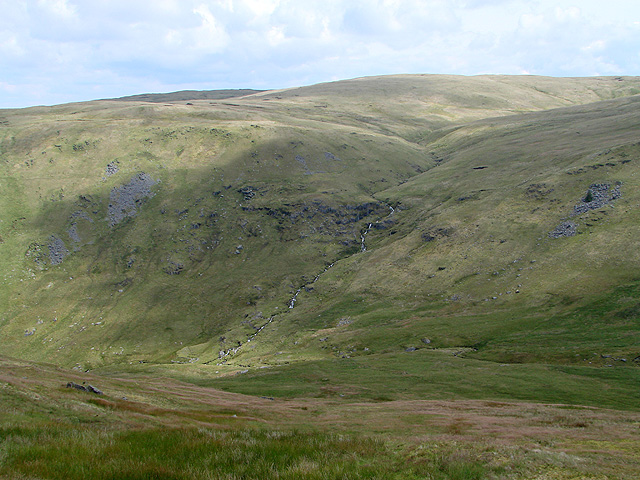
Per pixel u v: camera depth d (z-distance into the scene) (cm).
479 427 3122
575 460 1570
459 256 14888
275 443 1609
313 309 15362
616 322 9019
